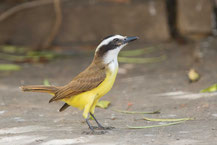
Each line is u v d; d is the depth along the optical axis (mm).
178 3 20797
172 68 16219
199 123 8578
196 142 7023
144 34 20969
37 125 9047
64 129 8594
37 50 20984
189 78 13453
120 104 11352
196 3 20578
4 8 21094
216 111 9484
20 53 20641
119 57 18984
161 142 7125
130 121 9344
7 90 13820
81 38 21141
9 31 21219
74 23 21062
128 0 20797
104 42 8648
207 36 20734
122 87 13867
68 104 8891
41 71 17406
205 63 16172
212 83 12688
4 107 11156
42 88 8680
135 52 19531
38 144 7277
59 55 20219
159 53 19188
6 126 8992
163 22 20797
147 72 16141
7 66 17797
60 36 21156
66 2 21062
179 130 8094
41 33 21094
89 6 20938
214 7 21422
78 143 7254
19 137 7867
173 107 10398
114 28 20953
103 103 11117
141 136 7707
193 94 11602
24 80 15719
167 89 12727
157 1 20766
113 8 20875
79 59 19562
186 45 20031
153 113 10023
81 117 10062
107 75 8516
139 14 20797
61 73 16891
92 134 8016
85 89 8414
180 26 20750
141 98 11891
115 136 7785
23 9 21047
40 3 20859
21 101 12086
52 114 10453
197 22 20594
